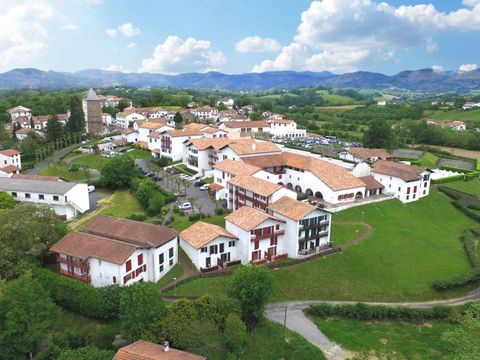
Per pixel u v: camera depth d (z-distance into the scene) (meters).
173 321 61.25
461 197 137.75
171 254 86.56
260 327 71.00
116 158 143.62
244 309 69.06
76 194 118.62
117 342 63.34
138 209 120.31
